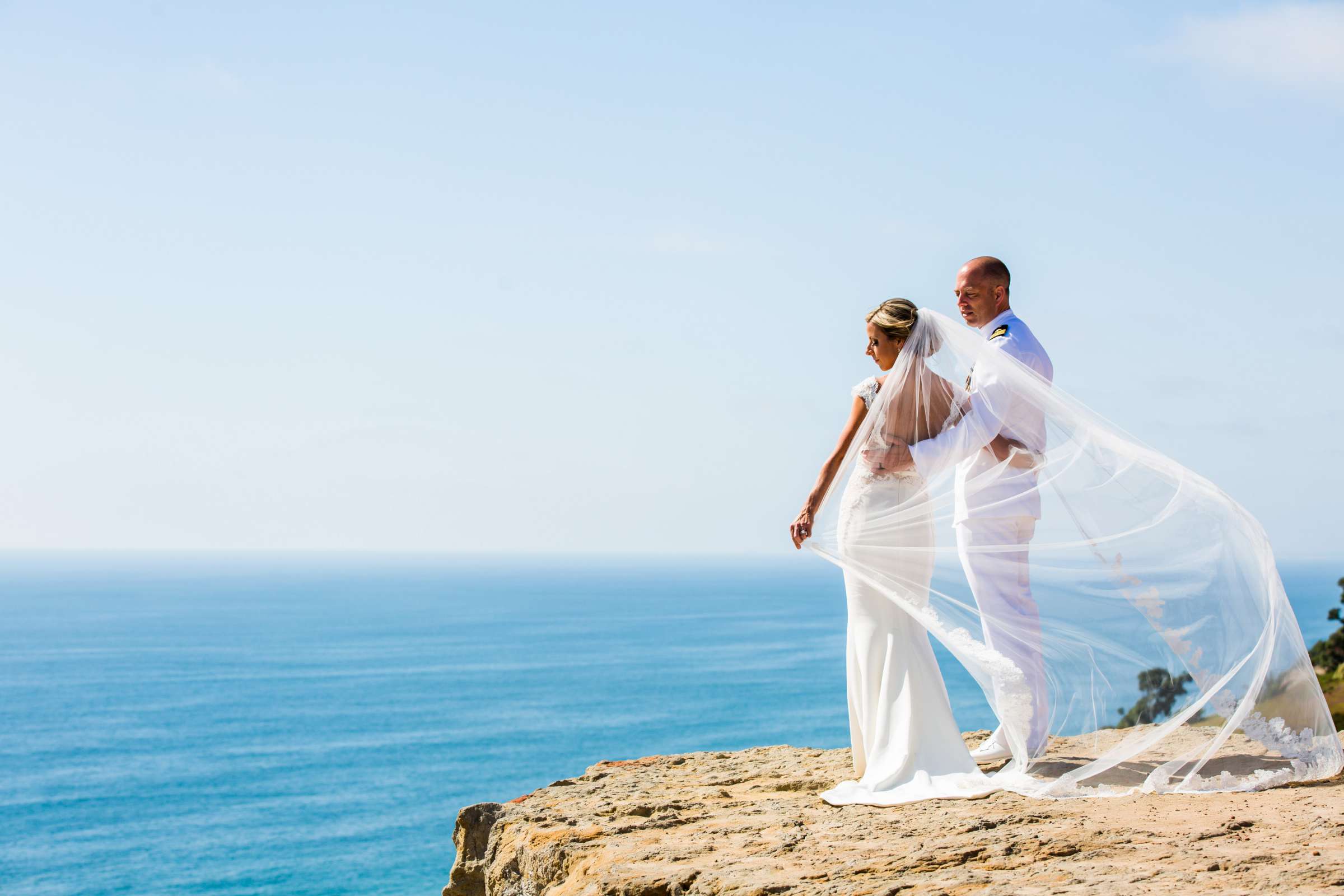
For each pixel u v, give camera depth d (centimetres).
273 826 5291
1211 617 521
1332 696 860
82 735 8112
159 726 8481
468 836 586
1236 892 300
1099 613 522
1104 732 509
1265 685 513
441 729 8281
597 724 8481
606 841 469
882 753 505
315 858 4672
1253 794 471
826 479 533
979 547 522
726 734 7931
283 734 8112
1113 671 517
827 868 377
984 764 543
